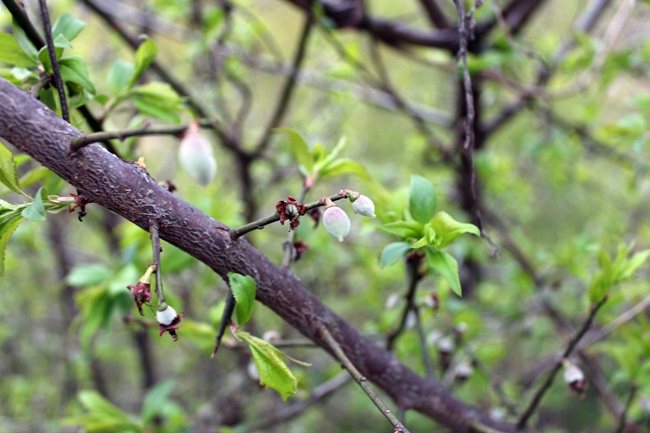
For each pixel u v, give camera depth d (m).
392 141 1.80
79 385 1.28
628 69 0.83
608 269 0.50
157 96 0.48
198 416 0.94
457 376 0.61
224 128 0.85
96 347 1.17
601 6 0.95
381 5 1.42
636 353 0.55
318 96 1.47
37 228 0.88
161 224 0.40
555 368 0.51
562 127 0.94
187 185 1.28
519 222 1.36
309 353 1.20
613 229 1.14
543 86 0.91
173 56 1.28
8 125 0.39
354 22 0.82
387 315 0.58
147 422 0.57
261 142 0.85
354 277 1.16
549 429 1.18
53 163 0.39
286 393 0.42
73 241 1.48
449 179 1.11
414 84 1.50
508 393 0.87
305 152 0.47
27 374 1.34
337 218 0.41
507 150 1.46
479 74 0.84
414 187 0.46
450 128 1.05
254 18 0.96
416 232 0.45
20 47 0.43
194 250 0.41
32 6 0.67
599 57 0.83
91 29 1.20
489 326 0.89
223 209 0.60
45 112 0.39
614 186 1.37
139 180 0.40
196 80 1.16
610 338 0.89
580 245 0.85
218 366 1.23
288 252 0.45
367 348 0.47
